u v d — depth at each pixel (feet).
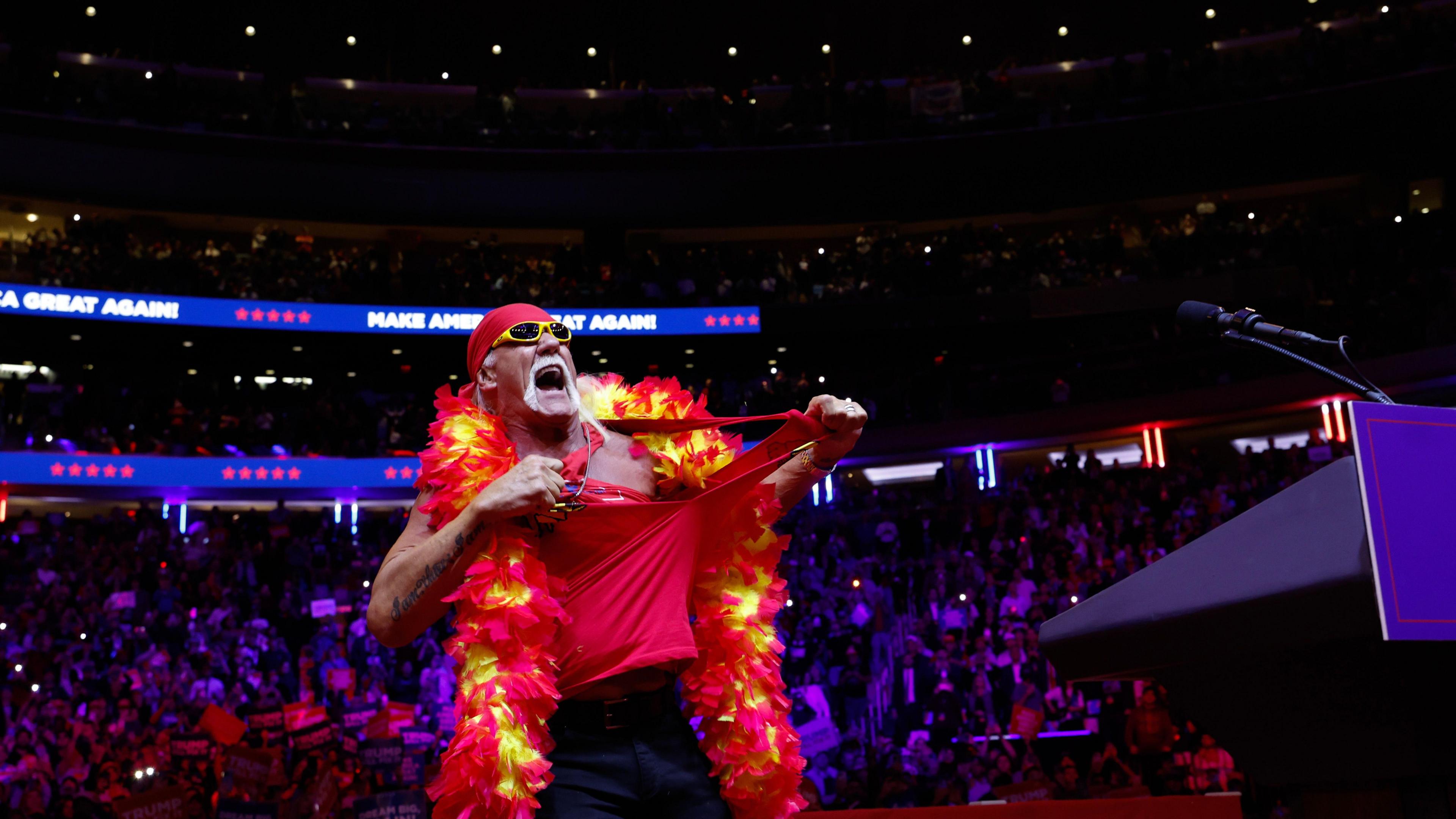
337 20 80.23
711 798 7.13
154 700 39.65
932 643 40.78
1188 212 77.92
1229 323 7.20
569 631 7.07
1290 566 4.90
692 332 68.28
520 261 75.46
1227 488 48.55
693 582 7.73
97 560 51.42
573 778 6.86
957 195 76.23
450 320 67.46
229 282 66.33
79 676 41.83
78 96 67.72
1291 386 58.08
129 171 69.41
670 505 7.45
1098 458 65.41
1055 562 44.24
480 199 75.31
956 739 34.78
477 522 6.79
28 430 60.44
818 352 74.18
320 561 51.85
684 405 8.30
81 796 33.09
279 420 65.62
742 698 7.36
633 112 75.61
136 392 67.26
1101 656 5.90
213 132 68.54
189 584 49.49
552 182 73.92
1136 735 29.73
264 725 35.99
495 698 6.70
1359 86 66.28
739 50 84.33
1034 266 69.92
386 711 33.88
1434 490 4.65
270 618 46.70
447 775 6.71
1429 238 60.75
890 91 82.38
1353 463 4.79
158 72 69.72
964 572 43.50
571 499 7.31
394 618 6.93
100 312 61.57
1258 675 5.45
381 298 67.67
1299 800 5.65
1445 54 65.57
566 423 7.79
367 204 74.74
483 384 8.02
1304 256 63.57
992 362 72.43
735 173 73.67
